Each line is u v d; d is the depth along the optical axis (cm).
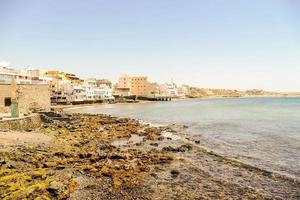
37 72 12669
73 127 4466
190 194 1536
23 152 2197
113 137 3578
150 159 2289
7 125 3588
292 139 3494
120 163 2073
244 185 1706
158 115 8200
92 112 9706
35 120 4484
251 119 6538
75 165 2002
